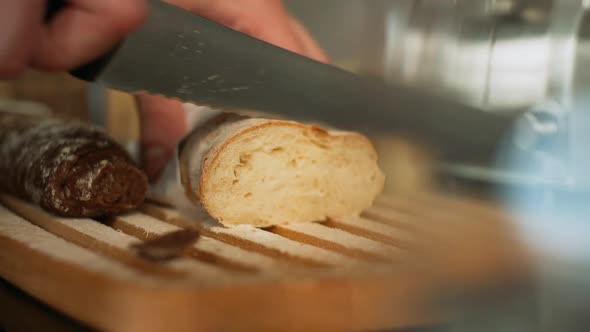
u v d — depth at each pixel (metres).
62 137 0.58
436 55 0.70
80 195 0.55
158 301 0.44
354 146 0.58
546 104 0.63
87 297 0.46
